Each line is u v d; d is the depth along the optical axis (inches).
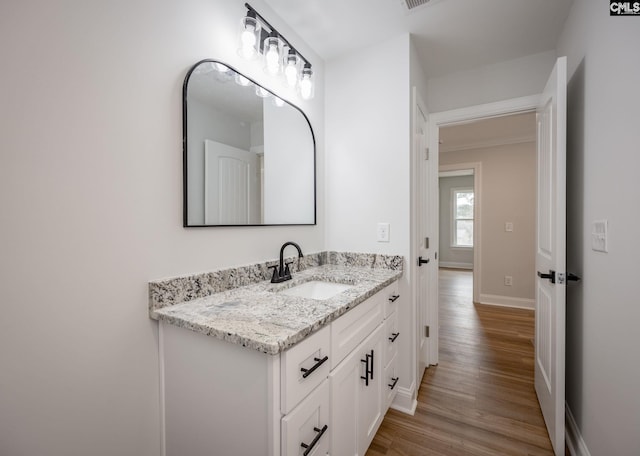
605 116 45.4
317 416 35.9
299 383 32.5
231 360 33.0
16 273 28.6
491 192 157.1
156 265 40.3
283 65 62.2
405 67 68.7
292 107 66.0
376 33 68.5
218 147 48.8
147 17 38.9
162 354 40.0
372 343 52.4
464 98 85.6
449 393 75.1
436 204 91.2
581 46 55.0
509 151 152.9
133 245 37.7
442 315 138.3
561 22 65.2
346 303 42.0
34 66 29.2
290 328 32.5
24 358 29.3
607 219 44.8
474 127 136.3
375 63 72.4
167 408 39.9
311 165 72.5
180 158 43.2
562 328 53.3
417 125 75.2
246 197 54.4
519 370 86.4
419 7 60.1
